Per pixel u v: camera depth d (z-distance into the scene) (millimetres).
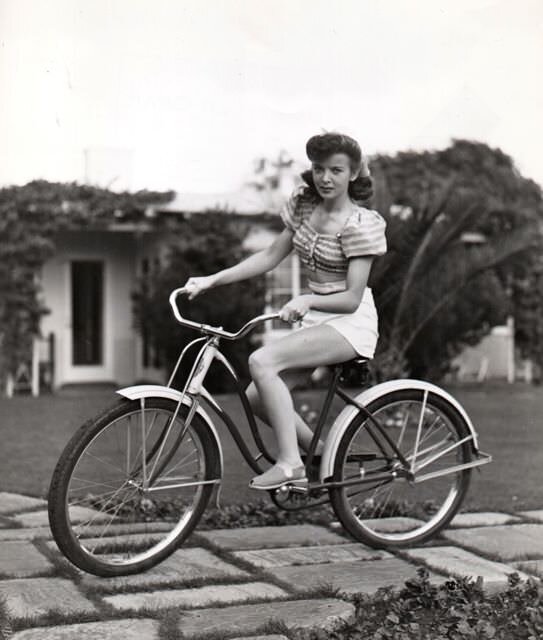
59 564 3547
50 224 13375
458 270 9422
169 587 3330
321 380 12906
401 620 2930
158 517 4449
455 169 14258
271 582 3418
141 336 14133
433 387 4027
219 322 12180
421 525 4250
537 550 3883
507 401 11859
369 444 4152
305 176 3773
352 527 3879
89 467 4945
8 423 9219
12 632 2820
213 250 12922
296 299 3561
